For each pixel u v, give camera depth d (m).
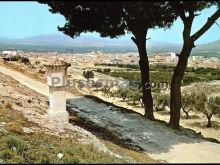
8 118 20.81
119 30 27.11
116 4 19.42
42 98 32.97
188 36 26.94
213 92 130.12
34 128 20.12
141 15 20.69
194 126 69.19
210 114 67.94
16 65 59.94
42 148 17.14
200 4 21.95
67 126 21.75
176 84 28.06
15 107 24.05
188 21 26.17
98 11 22.38
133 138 22.94
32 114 23.20
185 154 19.58
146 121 28.33
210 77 194.50
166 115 80.19
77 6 22.88
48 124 21.44
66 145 17.50
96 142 19.41
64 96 22.86
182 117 77.56
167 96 85.44
